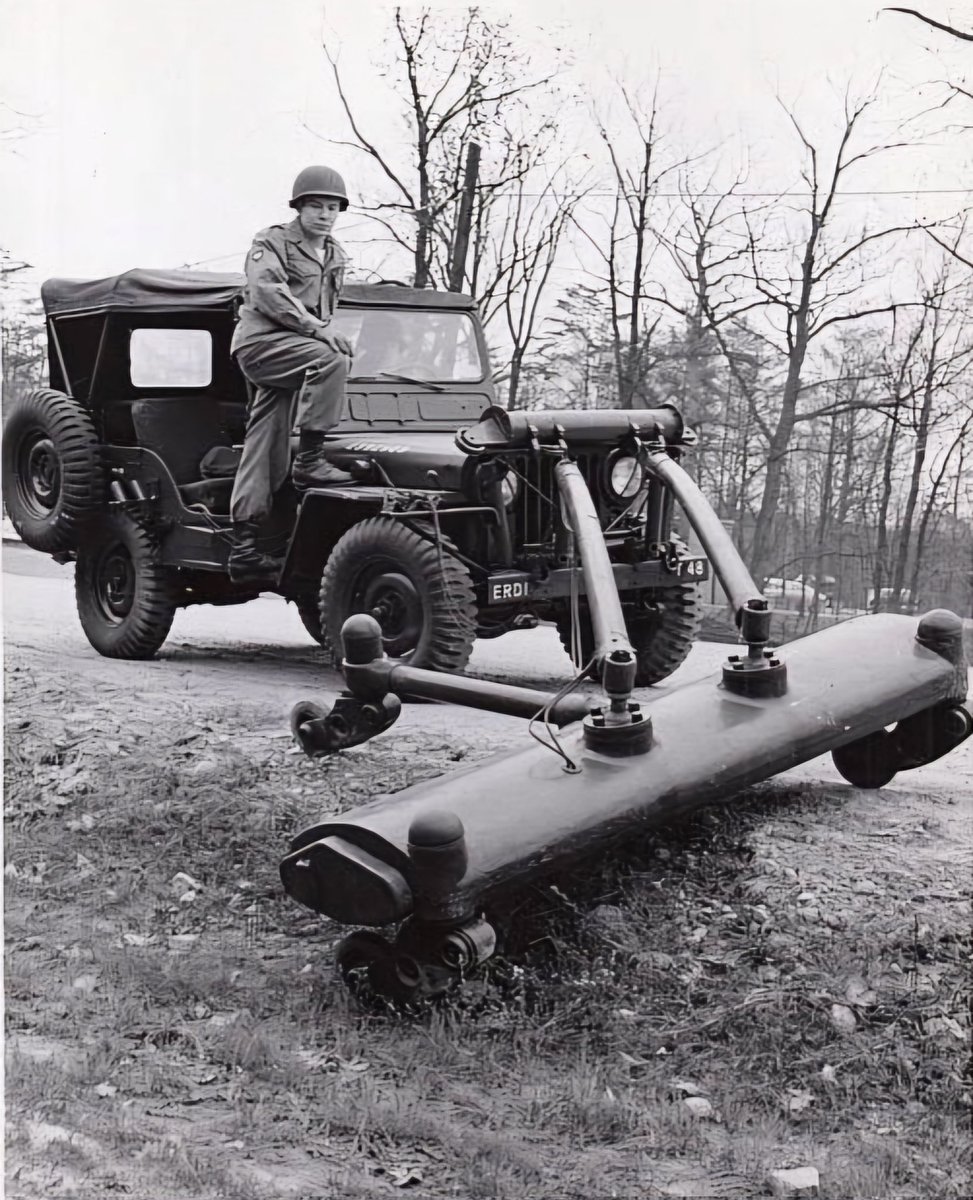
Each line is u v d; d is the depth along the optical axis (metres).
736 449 8.23
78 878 4.45
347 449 6.11
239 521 6.19
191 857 4.51
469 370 6.73
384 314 6.50
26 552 9.47
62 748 5.16
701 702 4.00
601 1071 3.38
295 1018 3.66
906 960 3.65
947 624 4.47
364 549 5.77
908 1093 3.33
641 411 6.05
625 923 3.83
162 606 6.76
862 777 4.65
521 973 3.65
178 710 5.62
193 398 6.94
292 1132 3.27
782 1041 3.47
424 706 5.67
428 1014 3.47
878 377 8.23
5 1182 3.18
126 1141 3.26
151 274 6.47
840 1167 3.11
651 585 6.11
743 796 4.48
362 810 3.44
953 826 4.30
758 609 4.14
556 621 6.48
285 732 5.27
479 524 5.85
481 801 3.46
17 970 3.92
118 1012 3.76
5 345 7.29
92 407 7.05
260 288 5.92
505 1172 3.07
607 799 3.55
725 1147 3.18
